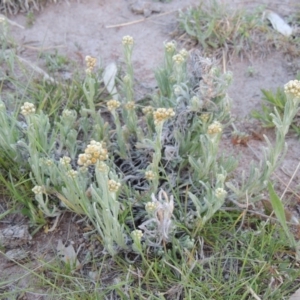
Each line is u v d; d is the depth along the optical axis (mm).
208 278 575
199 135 646
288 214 639
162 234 563
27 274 592
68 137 649
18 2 927
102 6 963
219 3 956
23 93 753
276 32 892
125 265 591
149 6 953
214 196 568
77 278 584
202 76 642
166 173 656
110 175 560
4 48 821
